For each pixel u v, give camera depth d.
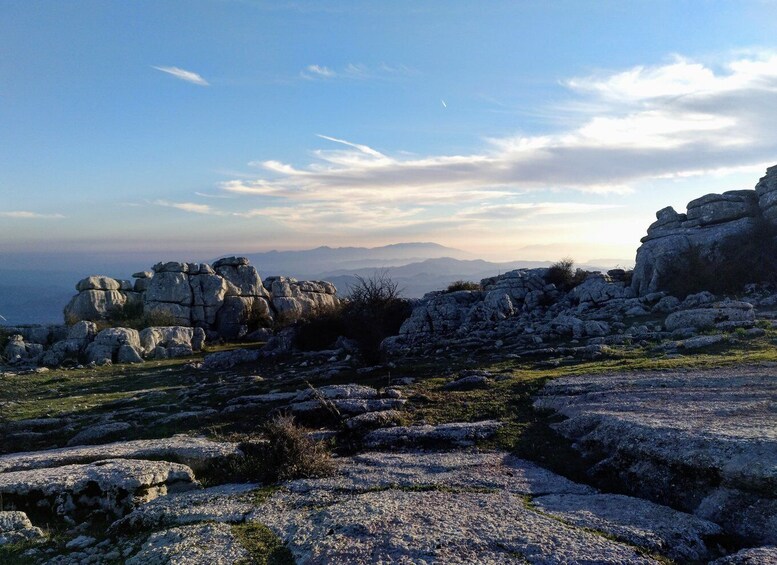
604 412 15.09
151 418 22.08
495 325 39.78
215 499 12.26
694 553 8.54
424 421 17.33
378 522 9.80
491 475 12.69
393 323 46.97
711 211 44.69
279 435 14.60
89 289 64.94
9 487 12.70
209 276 68.25
